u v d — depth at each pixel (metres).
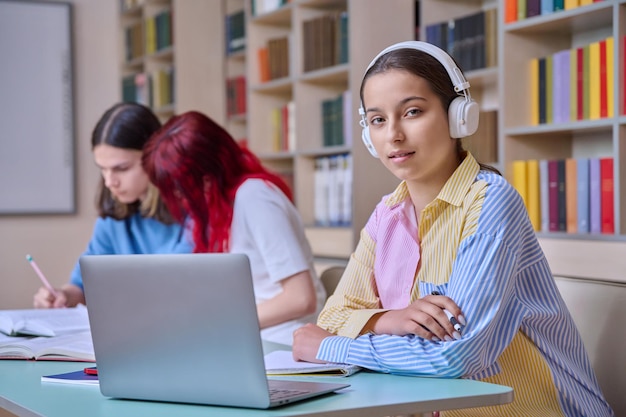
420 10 3.55
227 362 1.13
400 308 1.60
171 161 2.23
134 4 5.67
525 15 2.96
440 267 1.52
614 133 2.66
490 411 1.47
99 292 1.23
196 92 5.11
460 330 1.36
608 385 1.59
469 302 1.37
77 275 2.68
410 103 1.45
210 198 2.23
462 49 3.31
